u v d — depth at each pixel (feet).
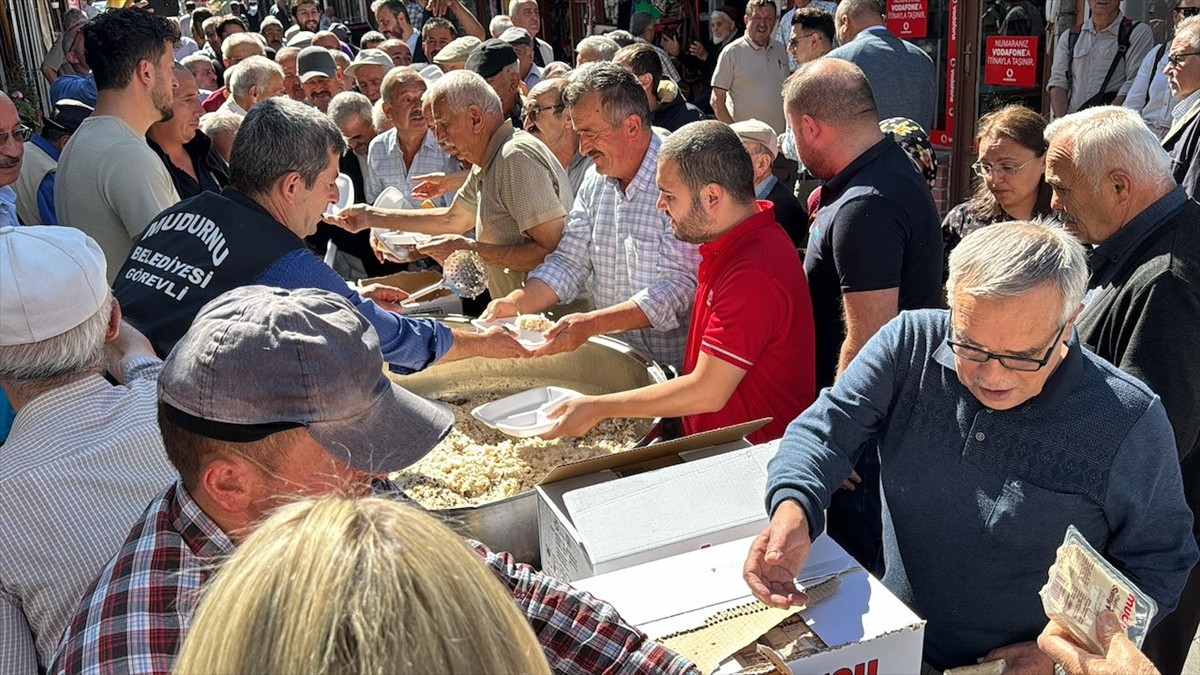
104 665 3.59
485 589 2.55
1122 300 6.82
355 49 36.40
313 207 7.69
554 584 4.36
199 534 3.98
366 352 4.16
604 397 7.86
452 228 13.38
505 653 2.48
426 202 14.69
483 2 45.88
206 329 4.00
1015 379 5.17
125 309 7.08
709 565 5.55
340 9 54.03
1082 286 5.07
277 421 3.89
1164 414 5.29
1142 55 19.51
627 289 10.14
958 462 5.65
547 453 8.24
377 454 4.12
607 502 6.02
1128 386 5.31
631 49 17.75
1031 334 4.99
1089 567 4.61
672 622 5.08
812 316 8.13
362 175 17.21
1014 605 5.67
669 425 8.68
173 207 7.67
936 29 23.95
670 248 9.38
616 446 8.36
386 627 2.30
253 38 24.00
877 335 6.14
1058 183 7.19
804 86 8.45
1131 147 6.72
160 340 7.00
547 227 11.03
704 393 7.61
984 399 5.38
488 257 11.33
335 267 15.20
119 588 3.83
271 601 2.38
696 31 33.45
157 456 5.27
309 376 3.93
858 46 17.40
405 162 16.22
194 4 48.11
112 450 5.16
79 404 5.34
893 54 17.34
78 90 16.46
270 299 4.14
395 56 26.22
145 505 5.18
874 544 8.26
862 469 8.15
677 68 31.35
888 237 8.00
